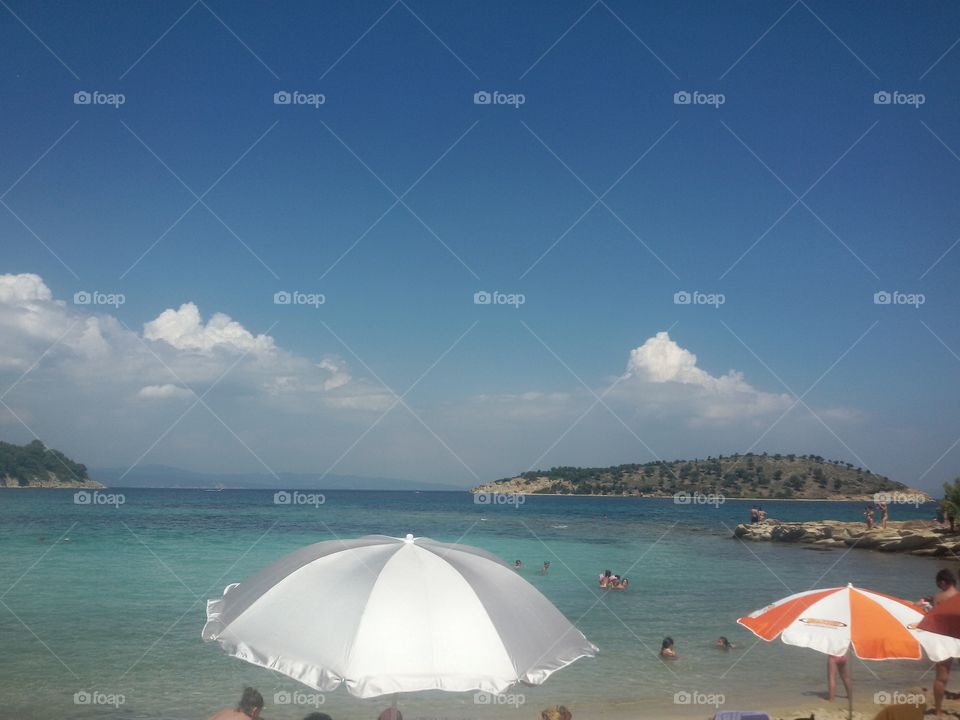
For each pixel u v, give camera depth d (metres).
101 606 21.95
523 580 7.25
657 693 14.40
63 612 21.06
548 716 10.35
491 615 6.25
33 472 121.75
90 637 18.08
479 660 5.81
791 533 53.28
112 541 41.41
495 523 70.19
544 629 6.54
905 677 15.88
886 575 33.91
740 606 24.39
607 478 167.75
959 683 15.52
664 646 17.42
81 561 32.41
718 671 16.06
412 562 6.64
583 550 44.41
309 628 5.92
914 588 29.86
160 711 12.81
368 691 5.42
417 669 5.62
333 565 6.59
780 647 18.33
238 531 49.88
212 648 17.08
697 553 43.97
